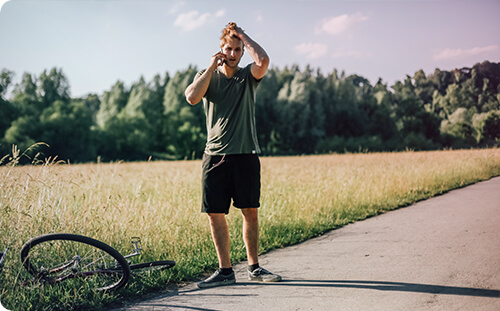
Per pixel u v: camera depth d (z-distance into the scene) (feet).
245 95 12.17
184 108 301.43
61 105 249.55
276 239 17.62
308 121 298.15
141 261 13.88
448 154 51.08
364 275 12.67
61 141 240.94
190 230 16.88
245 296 11.23
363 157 71.92
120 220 15.61
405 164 43.27
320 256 15.20
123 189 26.40
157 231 15.65
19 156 14.38
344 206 24.52
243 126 12.23
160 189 27.32
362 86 287.69
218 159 12.23
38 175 14.84
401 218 22.44
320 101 299.99
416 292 11.05
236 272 13.71
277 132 301.43
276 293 11.37
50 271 11.09
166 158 286.05
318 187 26.32
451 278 12.12
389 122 137.90
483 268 12.94
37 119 238.68
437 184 34.68
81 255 11.34
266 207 20.93
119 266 11.31
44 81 255.70
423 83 68.64
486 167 42.70
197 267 13.79
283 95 312.71
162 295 11.60
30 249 10.69
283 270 13.60
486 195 29.63
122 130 292.81
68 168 17.03
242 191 12.24
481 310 9.77
